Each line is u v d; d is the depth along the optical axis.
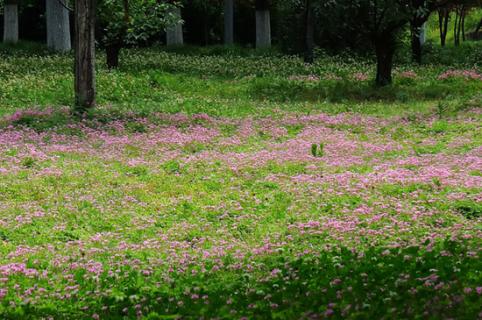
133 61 41.06
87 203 15.89
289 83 34.62
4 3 49.94
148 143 22.00
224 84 35.22
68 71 36.12
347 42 47.56
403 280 9.33
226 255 12.27
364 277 9.81
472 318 7.68
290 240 13.01
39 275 11.52
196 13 60.66
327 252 11.59
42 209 15.43
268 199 15.88
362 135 23.14
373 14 34.09
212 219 14.84
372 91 32.75
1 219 14.81
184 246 13.05
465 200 14.59
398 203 14.66
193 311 9.11
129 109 26.62
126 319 9.15
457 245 11.18
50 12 46.25
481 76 37.00
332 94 32.41
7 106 28.48
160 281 10.98
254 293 9.75
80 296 10.42
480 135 22.09
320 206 15.02
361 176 17.19
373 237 12.59
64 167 19.05
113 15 36.19
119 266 11.75
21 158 19.75
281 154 20.28
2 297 10.42
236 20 62.56
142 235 13.88
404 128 24.23
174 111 27.05
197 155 20.61
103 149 21.30
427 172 17.31
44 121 24.25
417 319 7.89
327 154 20.27
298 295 9.42
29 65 38.09
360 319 8.16
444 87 33.94
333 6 34.31
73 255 12.64
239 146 21.91
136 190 16.97
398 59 44.94
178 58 44.66
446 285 8.89
